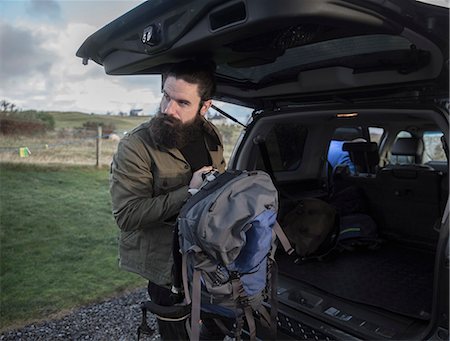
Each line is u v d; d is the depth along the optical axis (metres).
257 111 2.48
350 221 2.91
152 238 1.45
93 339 2.60
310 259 2.51
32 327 2.75
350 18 0.95
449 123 1.54
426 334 1.40
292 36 1.23
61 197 5.75
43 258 4.04
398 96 1.82
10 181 5.84
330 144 3.44
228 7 0.97
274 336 1.41
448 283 1.33
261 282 1.26
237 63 1.55
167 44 1.19
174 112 1.35
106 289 3.46
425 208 2.77
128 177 1.35
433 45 1.32
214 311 1.42
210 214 1.14
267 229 1.20
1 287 3.36
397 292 2.05
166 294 1.54
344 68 1.74
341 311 1.75
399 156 3.55
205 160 1.53
